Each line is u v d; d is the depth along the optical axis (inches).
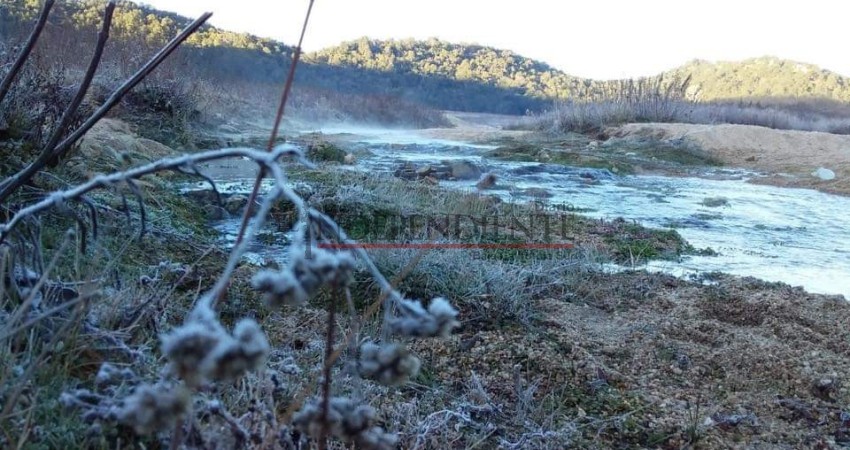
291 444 78.0
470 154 598.5
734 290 196.9
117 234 163.2
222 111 655.1
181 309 123.5
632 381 134.5
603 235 263.3
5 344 88.0
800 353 148.7
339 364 118.4
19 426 75.0
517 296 167.8
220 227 230.8
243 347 43.0
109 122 372.2
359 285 166.6
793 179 503.8
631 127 745.6
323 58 2851.9
